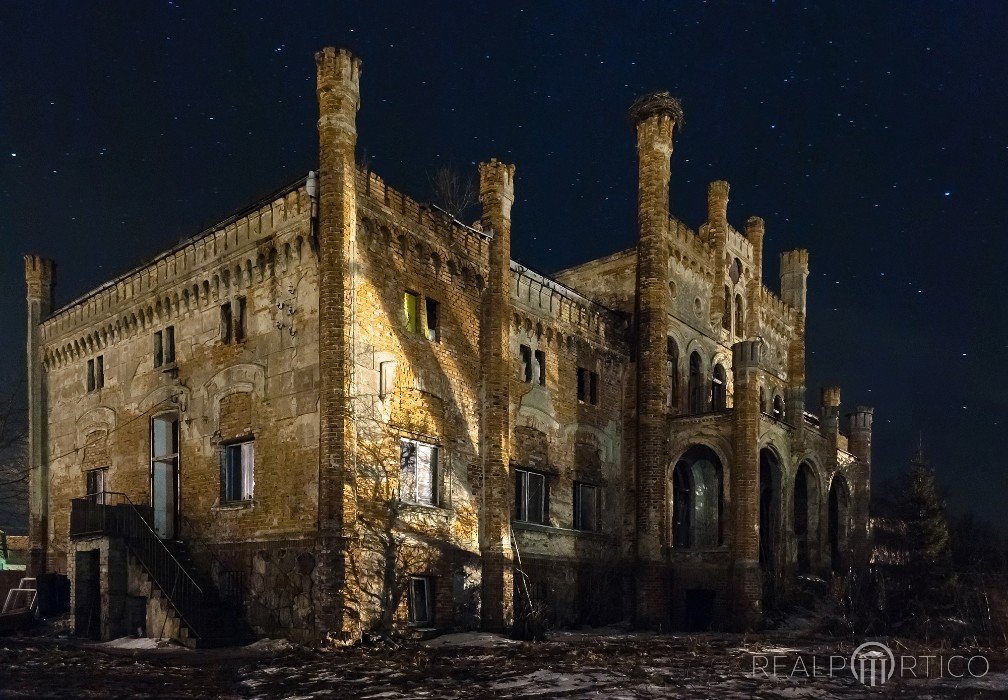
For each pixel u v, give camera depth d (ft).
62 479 105.40
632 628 101.76
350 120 73.97
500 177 92.43
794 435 116.06
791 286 157.89
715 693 48.67
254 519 75.00
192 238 86.02
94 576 81.82
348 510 68.39
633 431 110.73
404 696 46.44
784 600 106.11
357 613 68.03
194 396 84.48
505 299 90.68
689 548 105.29
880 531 153.28
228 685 50.44
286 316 75.15
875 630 94.94
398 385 76.43
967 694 50.47
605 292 118.62
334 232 71.20
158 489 89.25
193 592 74.79
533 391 96.99
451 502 81.15
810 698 47.96
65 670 56.44
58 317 109.19
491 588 82.64
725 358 129.70
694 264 124.06
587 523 105.09
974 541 177.27
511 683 51.11
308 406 71.77
